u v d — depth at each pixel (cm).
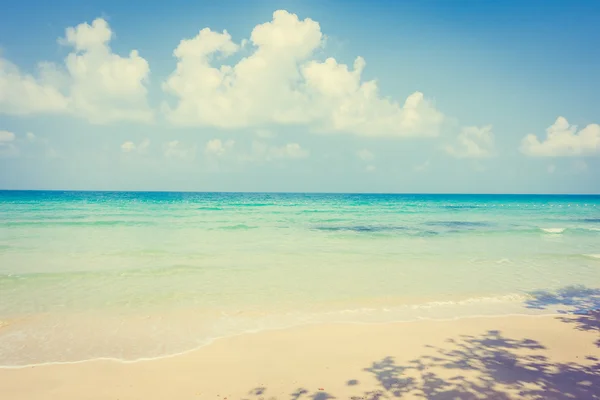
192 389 578
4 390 570
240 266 1471
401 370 640
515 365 656
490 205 8750
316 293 1120
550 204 10388
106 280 1239
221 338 782
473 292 1152
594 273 1422
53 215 3772
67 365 654
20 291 1102
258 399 548
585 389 568
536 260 1666
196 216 3919
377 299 1070
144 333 803
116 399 550
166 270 1387
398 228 2994
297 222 3412
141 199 8650
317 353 711
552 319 914
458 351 720
